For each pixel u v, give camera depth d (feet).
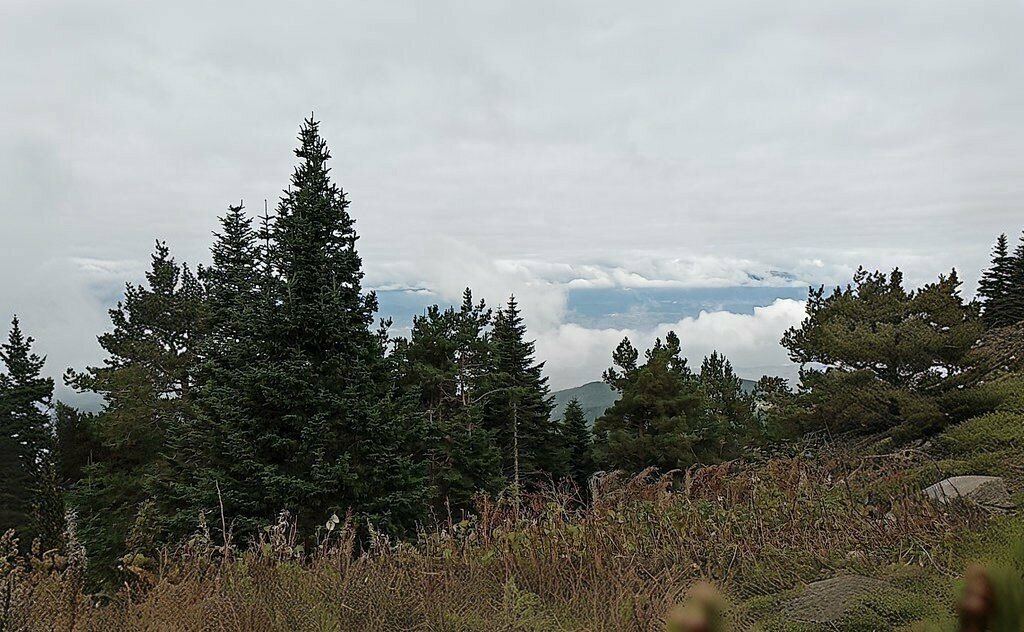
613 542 18.19
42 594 16.19
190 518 43.86
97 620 15.42
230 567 18.15
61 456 103.91
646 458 96.07
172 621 14.87
